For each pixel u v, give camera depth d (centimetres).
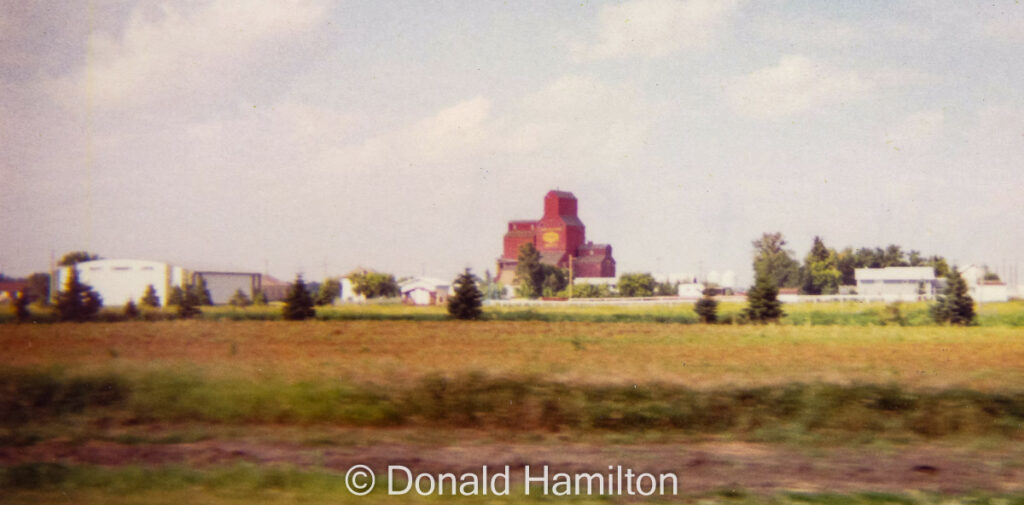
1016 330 3422
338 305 6831
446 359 2436
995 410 1436
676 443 1354
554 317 4728
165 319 4581
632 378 1634
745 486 1048
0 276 5031
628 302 6181
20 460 1179
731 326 3909
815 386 1536
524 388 1553
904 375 1794
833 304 4562
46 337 3384
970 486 1051
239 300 6159
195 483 1017
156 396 1583
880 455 1248
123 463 1159
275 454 1241
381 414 1507
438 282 8519
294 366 1991
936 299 4144
